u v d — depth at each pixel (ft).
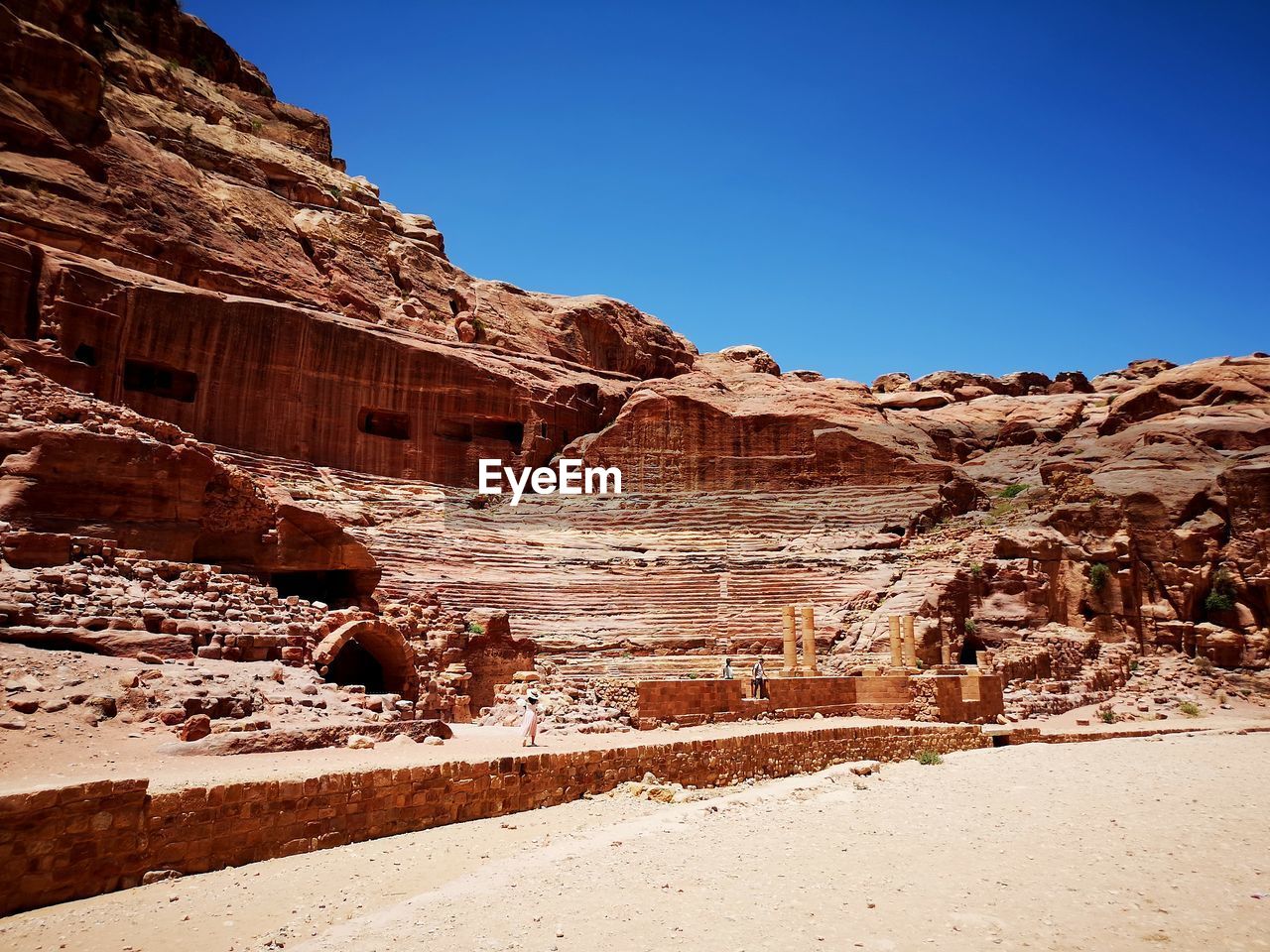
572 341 231.09
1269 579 133.08
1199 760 71.92
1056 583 133.59
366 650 74.33
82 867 30.63
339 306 178.09
